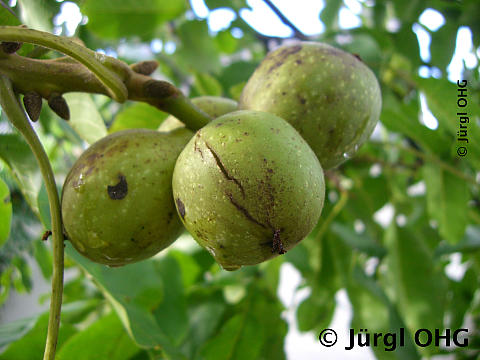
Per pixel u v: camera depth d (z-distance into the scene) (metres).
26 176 0.18
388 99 0.31
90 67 0.13
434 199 0.31
